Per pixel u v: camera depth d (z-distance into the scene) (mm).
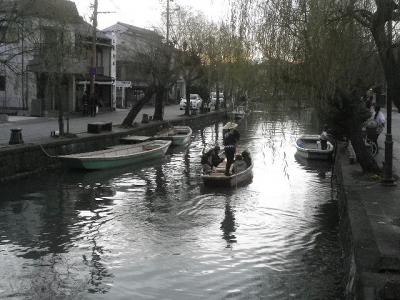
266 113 13477
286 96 12953
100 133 25297
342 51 11352
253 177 20406
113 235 12586
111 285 9555
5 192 17031
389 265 6754
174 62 35719
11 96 34750
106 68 44031
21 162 18734
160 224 13562
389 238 8328
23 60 28500
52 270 10273
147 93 31516
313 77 11727
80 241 12109
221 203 15922
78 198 16562
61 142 21266
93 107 35469
